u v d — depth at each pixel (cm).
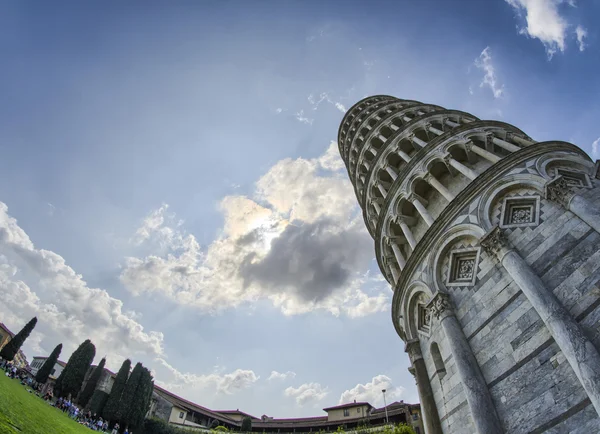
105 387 6319
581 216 1302
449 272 1673
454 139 2239
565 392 1072
